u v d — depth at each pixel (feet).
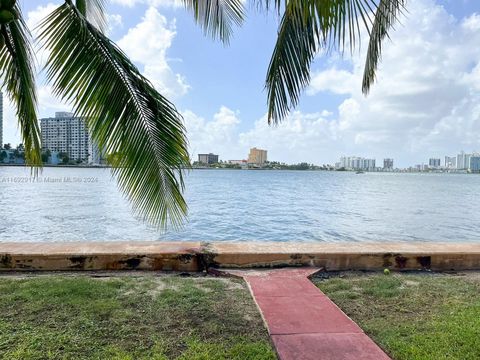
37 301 12.17
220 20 16.03
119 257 16.08
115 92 11.42
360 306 12.83
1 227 47.57
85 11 16.81
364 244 18.71
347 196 113.29
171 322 11.14
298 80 12.89
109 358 8.96
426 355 9.39
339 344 9.92
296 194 119.24
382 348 9.81
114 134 11.55
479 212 73.00
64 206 69.51
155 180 12.14
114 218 55.16
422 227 54.60
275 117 13.94
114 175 11.71
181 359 9.05
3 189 113.70
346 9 7.38
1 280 14.20
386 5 10.37
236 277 15.56
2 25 10.64
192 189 136.15
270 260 16.62
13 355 8.91
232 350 9.51
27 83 12.36
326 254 16.90
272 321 11.20
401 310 12.48
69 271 15.83
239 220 59.72
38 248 16.47
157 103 11.84
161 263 16.29
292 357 9.20
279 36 12.89
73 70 11.02
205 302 12.72
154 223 12.75
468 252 17.52
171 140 12.15
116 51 11.44
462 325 11.19
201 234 47.29
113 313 11.53
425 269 17.33
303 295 13.47
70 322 10.82
